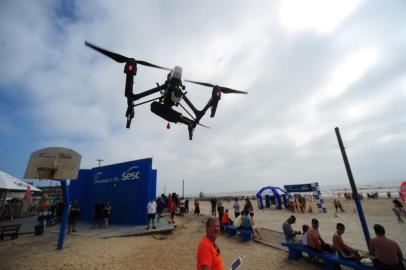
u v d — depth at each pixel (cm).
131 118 373
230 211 2559
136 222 1286
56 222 1401
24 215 2075
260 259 669
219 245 852
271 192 2633
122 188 1441
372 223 1320
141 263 635
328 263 550
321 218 1590
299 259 653
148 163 1355
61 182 869
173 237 992
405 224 1223
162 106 374
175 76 360
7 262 635
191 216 1859
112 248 788
